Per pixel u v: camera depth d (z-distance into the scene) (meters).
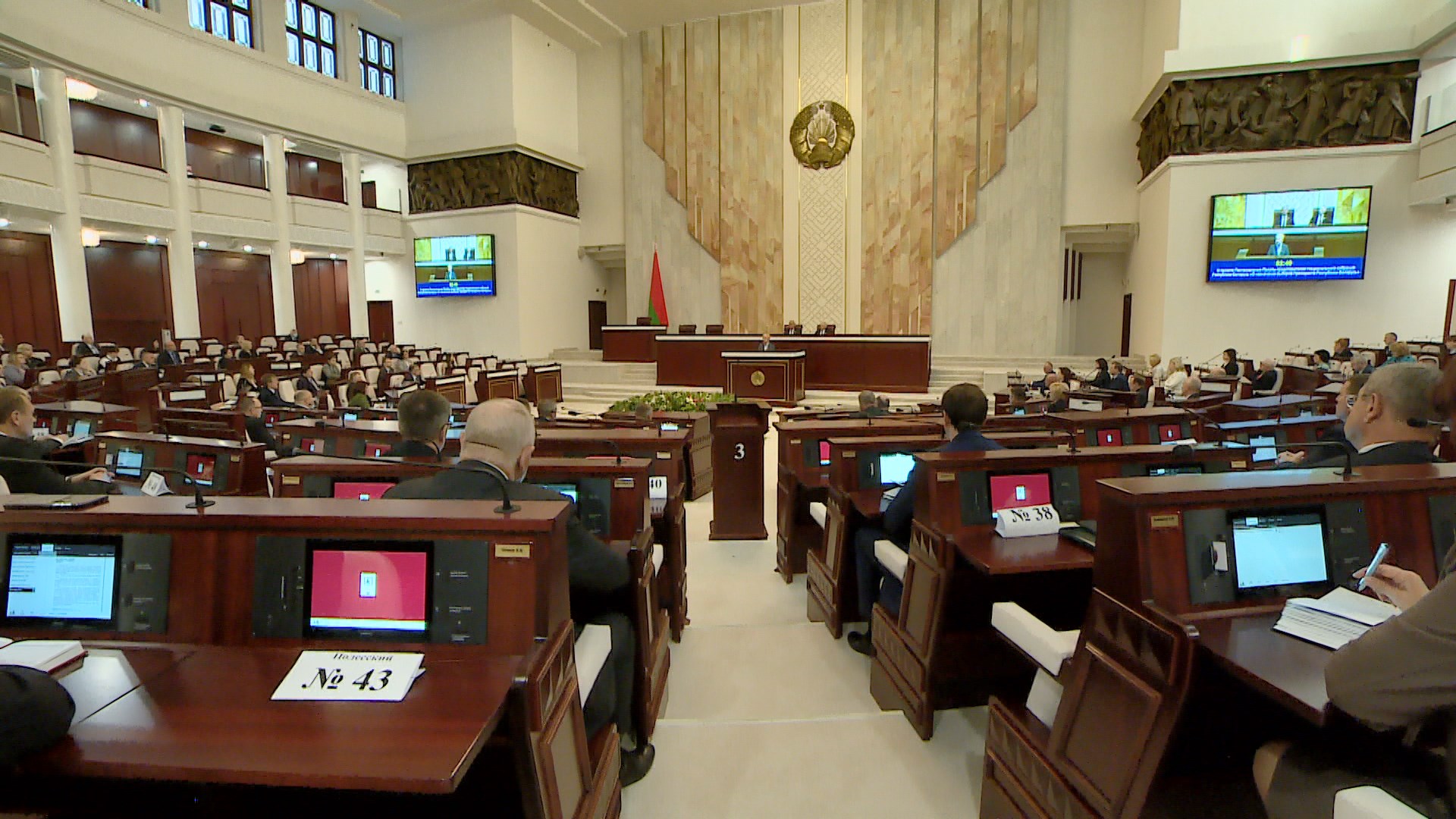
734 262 16.66
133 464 3.91
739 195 16.50
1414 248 10.76
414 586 1.49
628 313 17.81
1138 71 13.72
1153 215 12.77
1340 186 10.99
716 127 16.58
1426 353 8.92
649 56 17.11
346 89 15.88
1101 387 8.95
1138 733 1.54
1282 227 11.21
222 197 14.03
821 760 2.44
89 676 1.38
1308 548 1.74
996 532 2.44
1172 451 2.73
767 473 7.64
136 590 1.56
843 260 15.86
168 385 8.26
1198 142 11.65
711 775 2.36
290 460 2.89
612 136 17.98
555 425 5.89
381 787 1.08
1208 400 6.09
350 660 1.41
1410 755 1.35
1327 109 10.98
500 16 16.06
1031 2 14.13
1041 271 14.51
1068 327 15.59
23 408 3.18
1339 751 1.43
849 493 3.47
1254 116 11.29
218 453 3.71
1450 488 1.84
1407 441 2.10
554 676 1.49
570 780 1.58
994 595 2.75
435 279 17.47
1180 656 1.47
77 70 11.35
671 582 3.35
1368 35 10.39
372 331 18.97
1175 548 1.63
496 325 17.08
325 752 1.13
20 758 1.10
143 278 14.62
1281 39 11.13
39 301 12.62
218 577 1.55
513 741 1.38
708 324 17.12
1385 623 1.13
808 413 5.94
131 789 1.65
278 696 1.30
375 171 18.31
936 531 2.46
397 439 4.34
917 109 15.05
